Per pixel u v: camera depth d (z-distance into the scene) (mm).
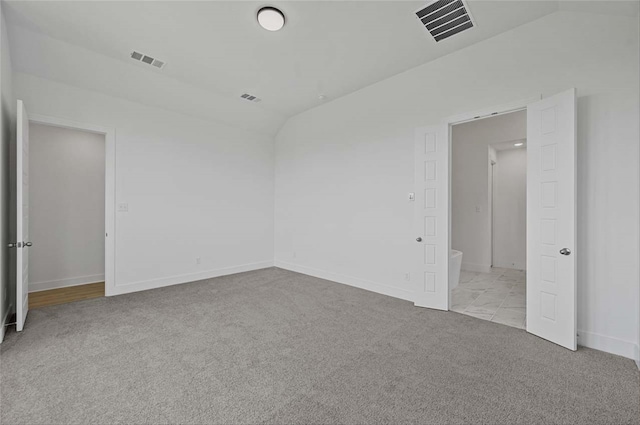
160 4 2508
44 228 4172
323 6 2520
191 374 2021
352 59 3441
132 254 4055
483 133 5262
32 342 2484
